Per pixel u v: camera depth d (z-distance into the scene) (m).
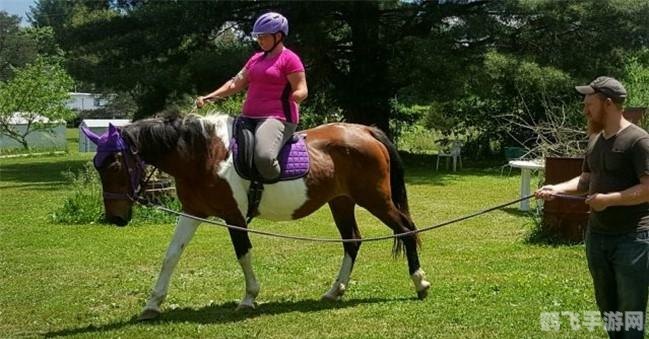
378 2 24.42
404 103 30.00
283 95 6.29
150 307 6.23
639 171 4.16
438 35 24.08
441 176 21.91
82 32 24.58
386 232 11.55
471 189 18.28
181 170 6.18
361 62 26.88
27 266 8.79
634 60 23.19
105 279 8.05
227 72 21.89
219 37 26.80
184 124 6.15
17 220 13.11
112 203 5.99
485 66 22.52
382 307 6.50
